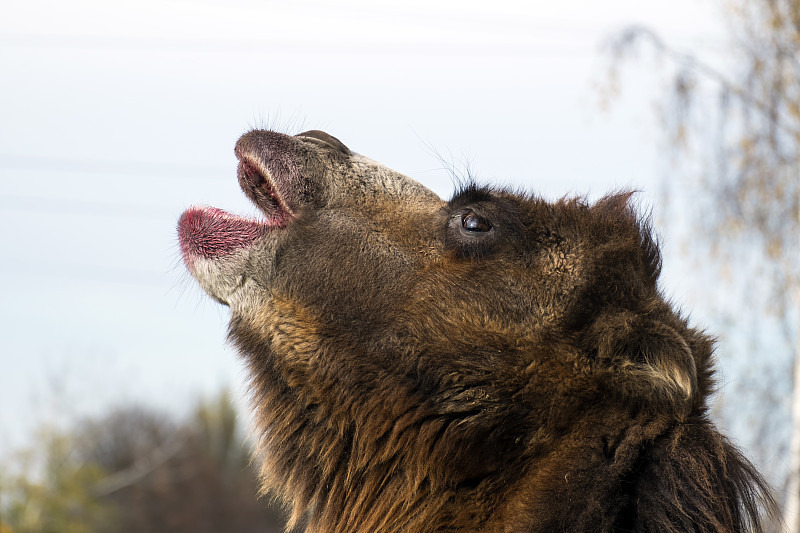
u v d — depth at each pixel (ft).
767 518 13.98
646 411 13.60
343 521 14.93
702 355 14.51
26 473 93.25
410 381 14.69
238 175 16.75
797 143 40.57
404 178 16.62
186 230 16.43
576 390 13.92
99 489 109.81
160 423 130.72
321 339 15.29
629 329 13.84
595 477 13.14
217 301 16.42
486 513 13.94
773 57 41.14
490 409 14.17
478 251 14.98
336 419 15.06
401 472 14.55
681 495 12.67
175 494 122.31
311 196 16.15
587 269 14.43
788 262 38.68
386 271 15.34
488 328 14.53
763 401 35.19
